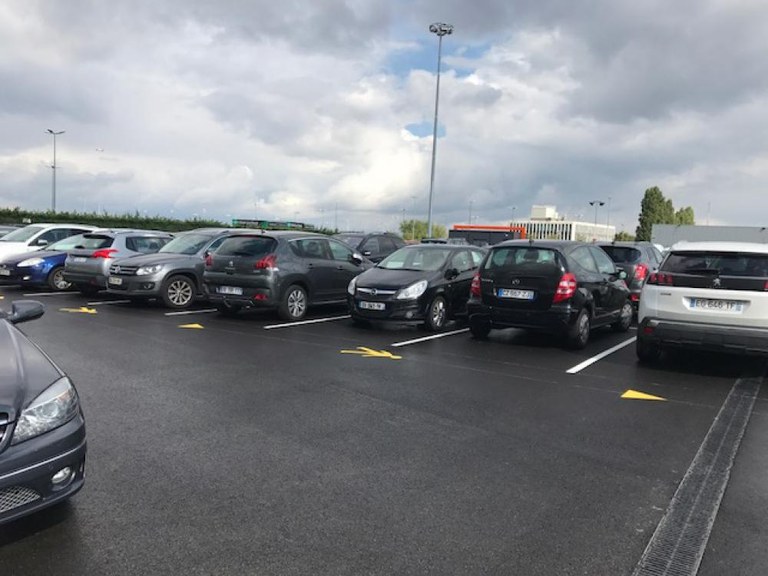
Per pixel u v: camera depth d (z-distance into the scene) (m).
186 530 3.18
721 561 3.00
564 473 4.06
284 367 7.04
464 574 2.83
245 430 4.76
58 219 37.25
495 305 8.75
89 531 3.16
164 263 11.81
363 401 5.68
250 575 2.79
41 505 2.98
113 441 4.44
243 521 3.29
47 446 2.99
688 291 6.97
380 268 10.56
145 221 39.97
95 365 6.84
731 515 3.50
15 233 16.94
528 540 3.16
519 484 3.86
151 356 7.42
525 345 8.95
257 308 10.55
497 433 4.86
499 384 6.50
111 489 3.65
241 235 10.94
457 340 9.24
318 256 11.32
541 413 5.44
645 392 6.29
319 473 3.96
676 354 8.41
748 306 6.66
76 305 12.14
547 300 8.35
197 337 8.86
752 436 4.93
